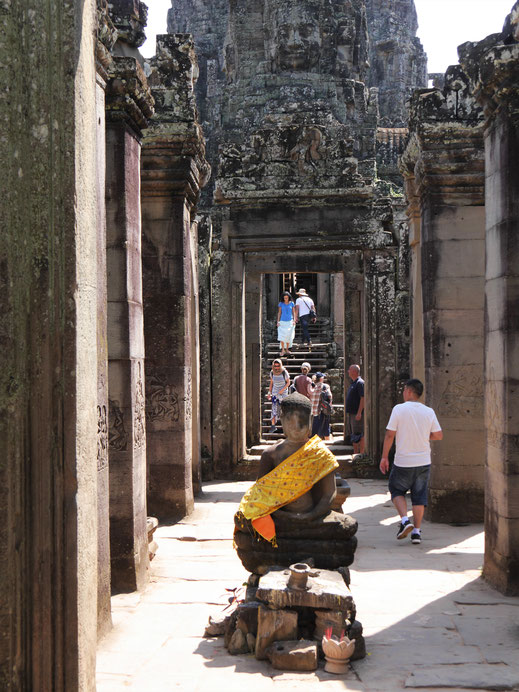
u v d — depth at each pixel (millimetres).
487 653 4727
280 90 25828
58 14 3223
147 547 6508
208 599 5914
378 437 12742
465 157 8945
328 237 12820
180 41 9047
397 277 12852
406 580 6457
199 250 12781
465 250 9047
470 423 9062
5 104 3197
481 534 8383
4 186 3188
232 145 12852
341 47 26641
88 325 3385
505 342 6016
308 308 22359
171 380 9023
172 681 4270
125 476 6027
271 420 16750
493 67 6059
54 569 3199
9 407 3176
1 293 3182
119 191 6090
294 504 5184
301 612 4785
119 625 5289
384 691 4137
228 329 12773
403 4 36812
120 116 6066
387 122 33938
